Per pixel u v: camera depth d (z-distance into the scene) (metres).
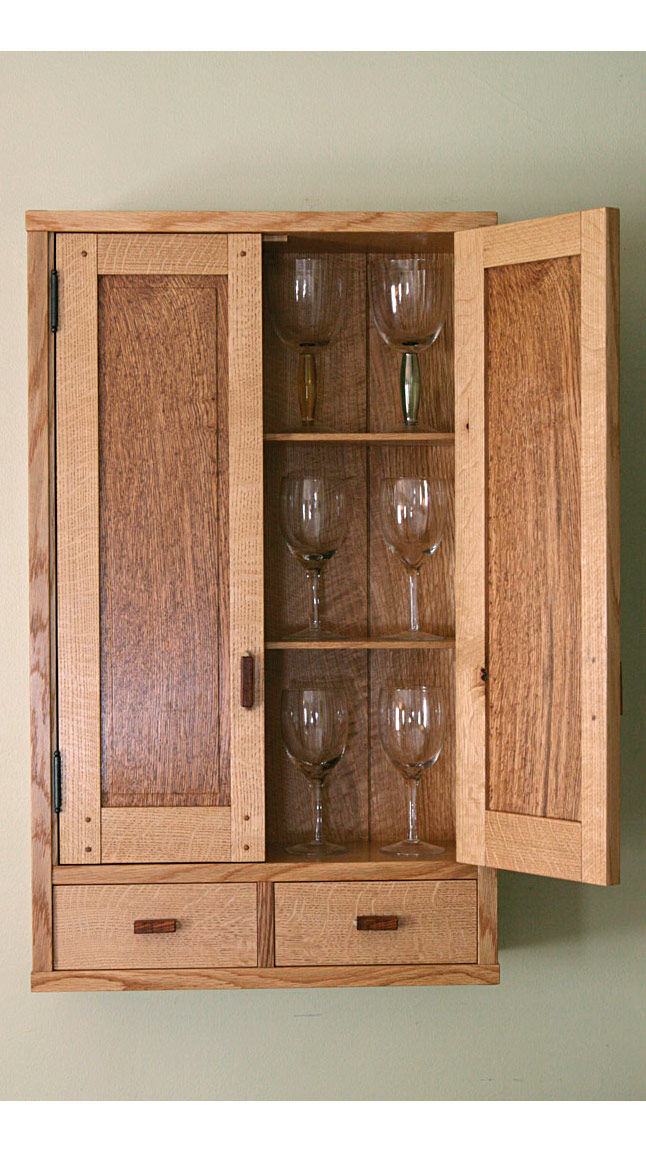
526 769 1.53
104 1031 1.83
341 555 1.77
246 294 1.58
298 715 1.63
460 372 1.57
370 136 1.83
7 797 1.81
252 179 1.83
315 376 1.71
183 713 1.58
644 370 1.84
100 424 1.58
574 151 1.84
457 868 1.58
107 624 1.58
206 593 1.58
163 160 1.82
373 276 1.69
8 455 1.82
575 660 1.49
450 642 1.60
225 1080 1.84
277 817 1.76
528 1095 1.85
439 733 1.64
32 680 1.57
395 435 1.60
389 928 1.57
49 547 1.57
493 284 1.55
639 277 1.84
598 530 1.46
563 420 1.49
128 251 1.58
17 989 1.82
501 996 1.85
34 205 1.81
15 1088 1.82
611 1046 1.85
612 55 1.85
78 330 1.58
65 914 1.57
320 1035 1.84
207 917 1.57
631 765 1.85
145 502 1.58
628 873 1.85
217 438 1.59
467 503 1.57
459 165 1.84
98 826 1.58
